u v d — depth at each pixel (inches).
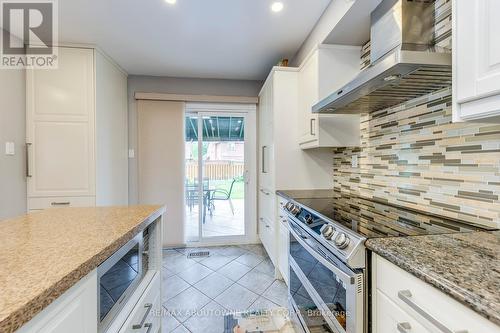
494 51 28.9
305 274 60.7
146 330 46.9
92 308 29.8
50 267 25.7
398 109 66.2
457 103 34.5
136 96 133.0
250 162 145.9
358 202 71.2
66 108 101.7
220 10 81.9
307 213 62.2
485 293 22.3
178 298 86.4
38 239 34.9
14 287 21.7
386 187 71.3
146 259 52.9
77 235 36.9
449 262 29.1
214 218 147.6
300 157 100.0
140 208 57.1
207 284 96.2
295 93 99.9
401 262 30.0
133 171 136.1
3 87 90.7
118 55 113.3
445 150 52.2
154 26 90.9
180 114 137.4
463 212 48.3
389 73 44.5
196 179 146.0
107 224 43.1
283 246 89.5
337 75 80.4
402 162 65.0
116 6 79.4
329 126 82.0
